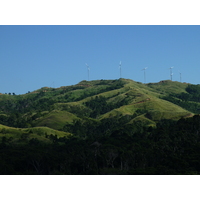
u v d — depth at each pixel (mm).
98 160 141250
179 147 152250
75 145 187000
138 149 146500
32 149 171500
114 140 176250
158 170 116562
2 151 164750
